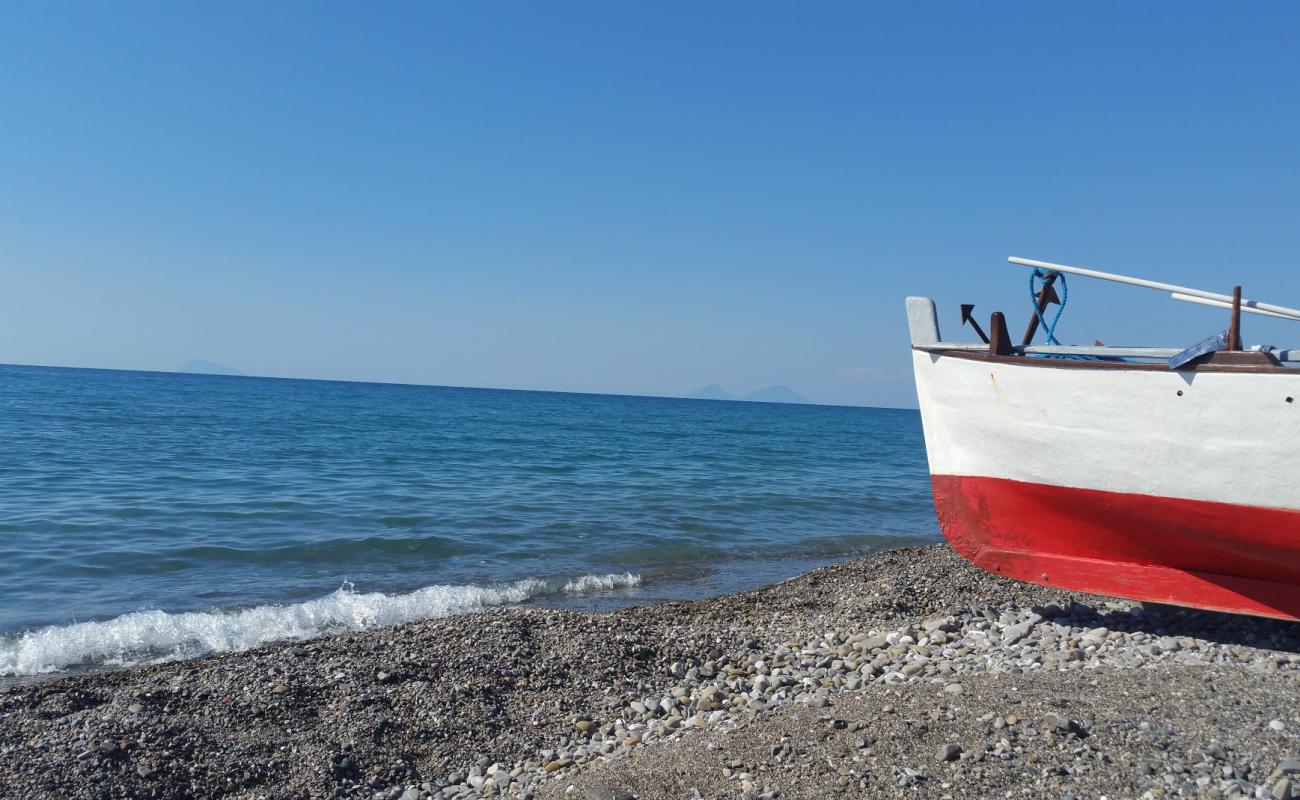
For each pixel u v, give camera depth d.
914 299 8.47
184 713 6.17
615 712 6.68
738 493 23.02
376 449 32.81
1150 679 5.92
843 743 5.15
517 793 5.39
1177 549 7.14
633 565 13.49
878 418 143.75
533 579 12.28
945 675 6.79
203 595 10.88
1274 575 6.86
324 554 13.47
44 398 59.66
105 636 8.88
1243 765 4.57
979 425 7.85
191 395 78.50
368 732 6.11
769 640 8.45
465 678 6.98
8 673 7.86
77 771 5.30
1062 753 4.77
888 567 11.62
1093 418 7.15
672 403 195.00
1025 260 8.14
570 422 65.94
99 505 17.02
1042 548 7.79
